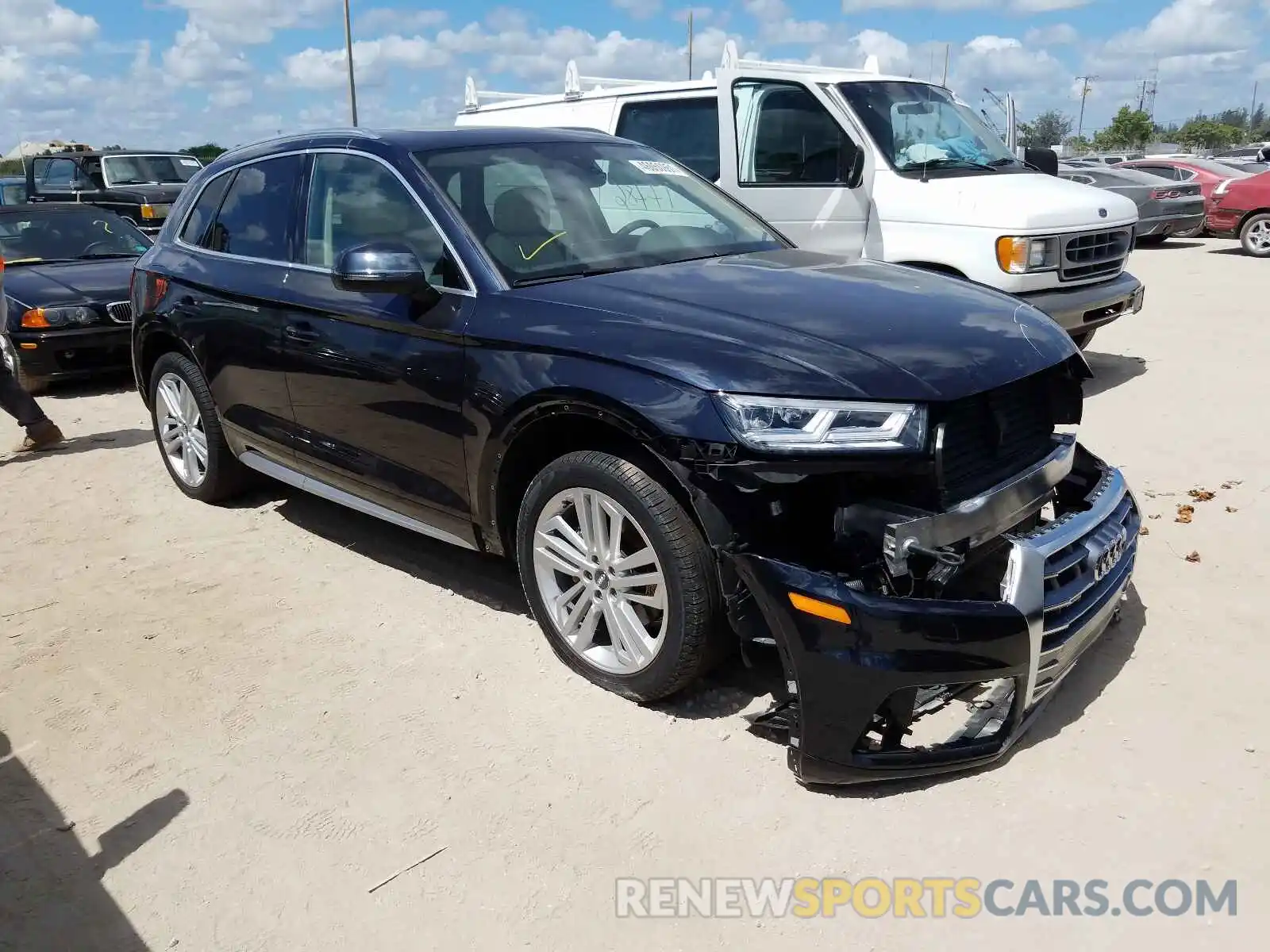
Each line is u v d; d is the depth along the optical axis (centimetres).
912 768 284
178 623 418
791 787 298
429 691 357
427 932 253
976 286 380
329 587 446
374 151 418
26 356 813
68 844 289
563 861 274
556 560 350
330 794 304
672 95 745
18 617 430
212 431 524
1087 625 308
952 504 291
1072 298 679
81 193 1628
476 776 309
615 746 320
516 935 251
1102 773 296
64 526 537
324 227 434
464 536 388
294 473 475
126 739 338
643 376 307
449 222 381
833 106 702
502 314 351
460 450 367
